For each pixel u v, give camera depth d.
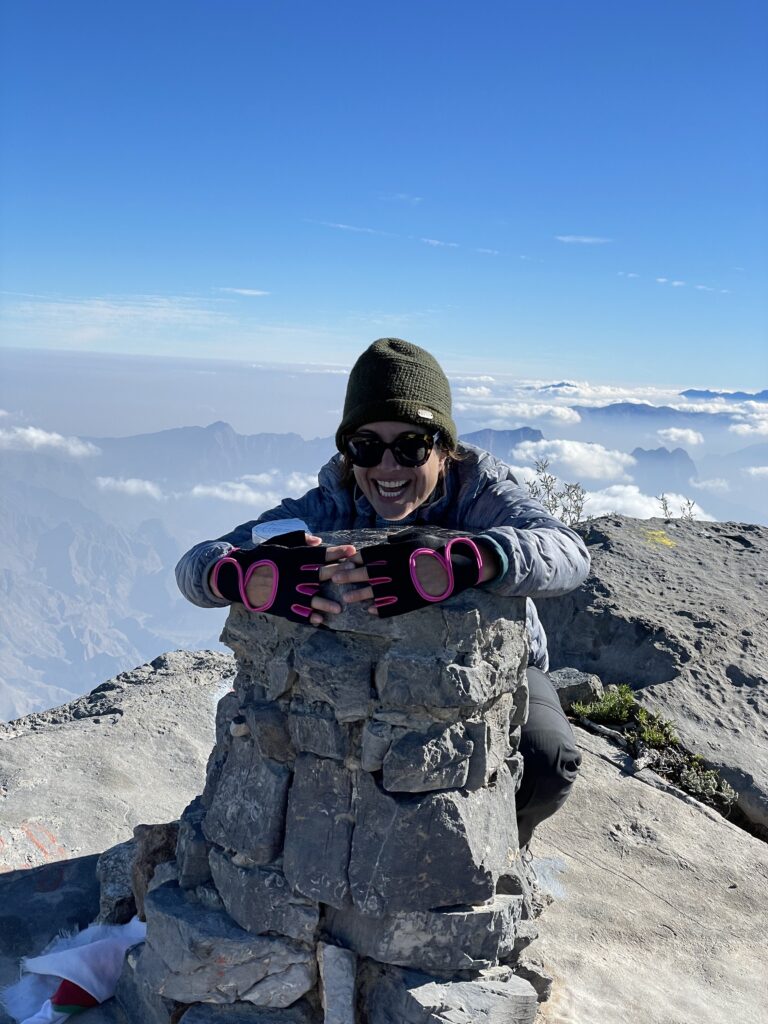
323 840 1.23
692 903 1.90
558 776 1.50
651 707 2.75
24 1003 1.44
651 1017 1.48
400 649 1.19
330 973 1.22
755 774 2.49
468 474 1.45
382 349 1.35
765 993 1.62
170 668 3.22
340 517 1.56
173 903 1.32
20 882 1.78
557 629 3.33
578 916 1.79
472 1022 1.15
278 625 1.29
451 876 1.22
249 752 1.32
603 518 4.29
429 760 1.20
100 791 2.17
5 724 2.68
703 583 3.59
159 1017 1.30
